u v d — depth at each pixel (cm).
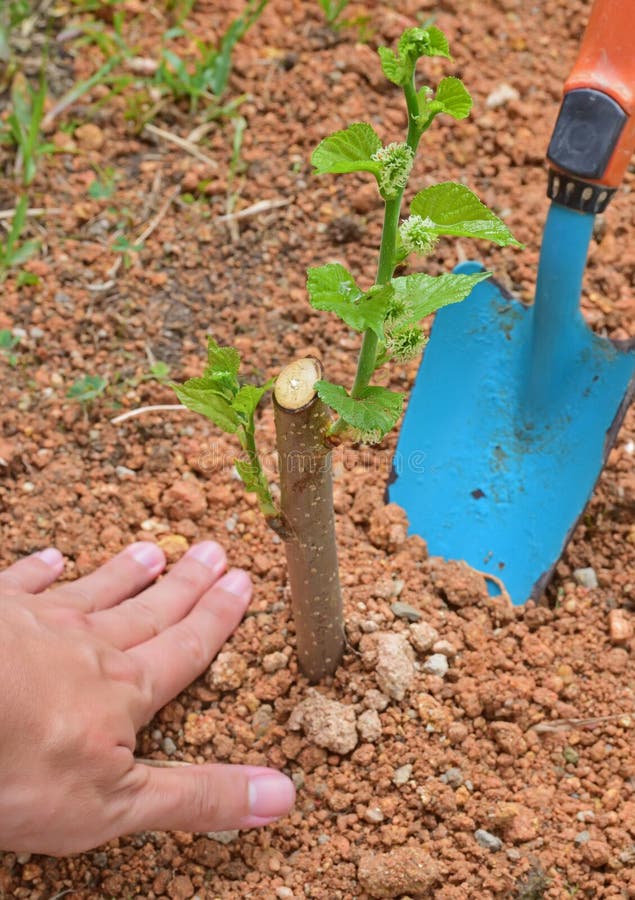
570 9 90
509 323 74
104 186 84
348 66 87
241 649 71
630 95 65
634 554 74
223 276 82
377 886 66
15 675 63
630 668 71
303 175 84
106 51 88
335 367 79
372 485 75
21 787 62
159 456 77
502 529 74
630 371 72
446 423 75
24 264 82
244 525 75
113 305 81
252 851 67
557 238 69
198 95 87
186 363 79
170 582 71
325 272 56
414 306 57
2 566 74
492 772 69
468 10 90
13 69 87
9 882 67
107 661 67
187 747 69
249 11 89
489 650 71
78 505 76
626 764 69
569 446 73
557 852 67
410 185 84
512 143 85
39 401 78
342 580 72
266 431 78
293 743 69
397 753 69
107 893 67
